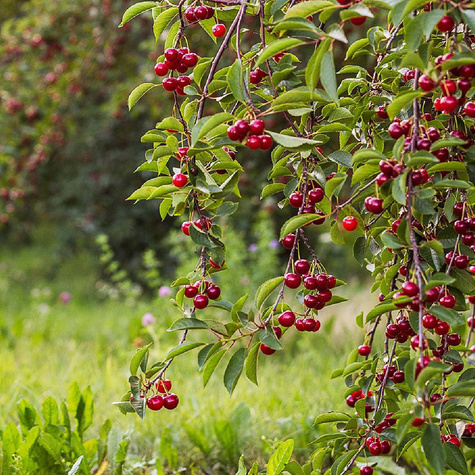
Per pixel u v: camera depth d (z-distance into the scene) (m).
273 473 2.24
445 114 1.79
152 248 8.66
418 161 1.47
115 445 2.67
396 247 1.57
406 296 1.51
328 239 5.54
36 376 3.98
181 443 3.07
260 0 1.73
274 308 1.76
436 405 1.77
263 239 5.73
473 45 1.83
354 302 5.79
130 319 6.12
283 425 3.12
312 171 1.84
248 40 5.38
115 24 6.01
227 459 2.94
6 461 2.48
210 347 1.81
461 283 1.73
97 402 3.52
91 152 8.54
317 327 1.80
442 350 1.83
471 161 1.80
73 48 6.09
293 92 1.53
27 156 6.40
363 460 2.18
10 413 3.24
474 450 2.16
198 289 1.81
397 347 2.04
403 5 1.47
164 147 1.70
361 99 2.03
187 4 1.83
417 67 1.46
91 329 6.11
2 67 6.08
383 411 1.93
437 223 1.83
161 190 1.69
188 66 1.79
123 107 6.97
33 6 6.61
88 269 10.34
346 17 1.48
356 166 2.04
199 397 3.57
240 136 1.56
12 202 7.51
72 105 6.57
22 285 9.65
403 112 1.95
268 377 4.11
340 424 2.20
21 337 5.63
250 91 1.87
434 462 1.48
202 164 1.83
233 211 1.86
